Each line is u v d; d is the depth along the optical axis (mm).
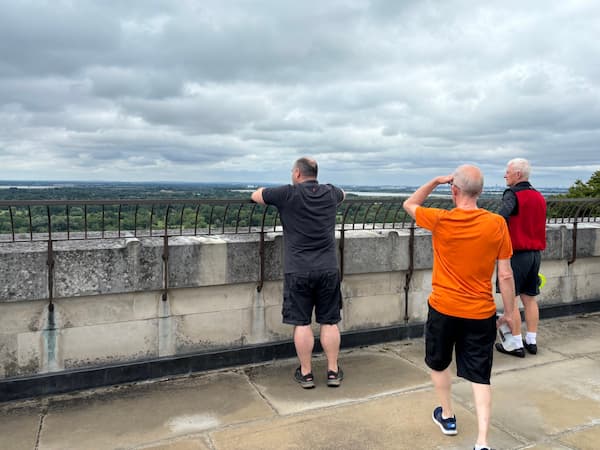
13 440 3121
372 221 5012
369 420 3436
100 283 3789
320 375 4250
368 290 5027
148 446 3074
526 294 4809
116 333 3947
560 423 3439
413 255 5125
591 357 4777
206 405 3652
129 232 4172
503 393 3939
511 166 4730
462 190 2922
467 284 2902
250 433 3244
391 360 4629
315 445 3100
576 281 6301
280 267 4488
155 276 3977
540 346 5105
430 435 3230
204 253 4129
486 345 2932
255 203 4328
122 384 3973
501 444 3148
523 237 4664
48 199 3623
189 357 4195
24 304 3631
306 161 3975
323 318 3998
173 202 3986
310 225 3854
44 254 3609
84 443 3102
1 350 3600
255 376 4215
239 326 4418
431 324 3061
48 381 3729
